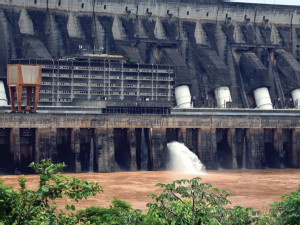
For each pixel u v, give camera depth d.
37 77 167.25
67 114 170.38
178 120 188.12
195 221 48.69
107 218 53.62
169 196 49.22
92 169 177.25
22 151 167.25
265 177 160.00
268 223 51.88
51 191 45.44
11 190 46.09
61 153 174.38
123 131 183.25
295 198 50.09
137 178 152.00
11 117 162.25
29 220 45.62
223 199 49.62
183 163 184.38
